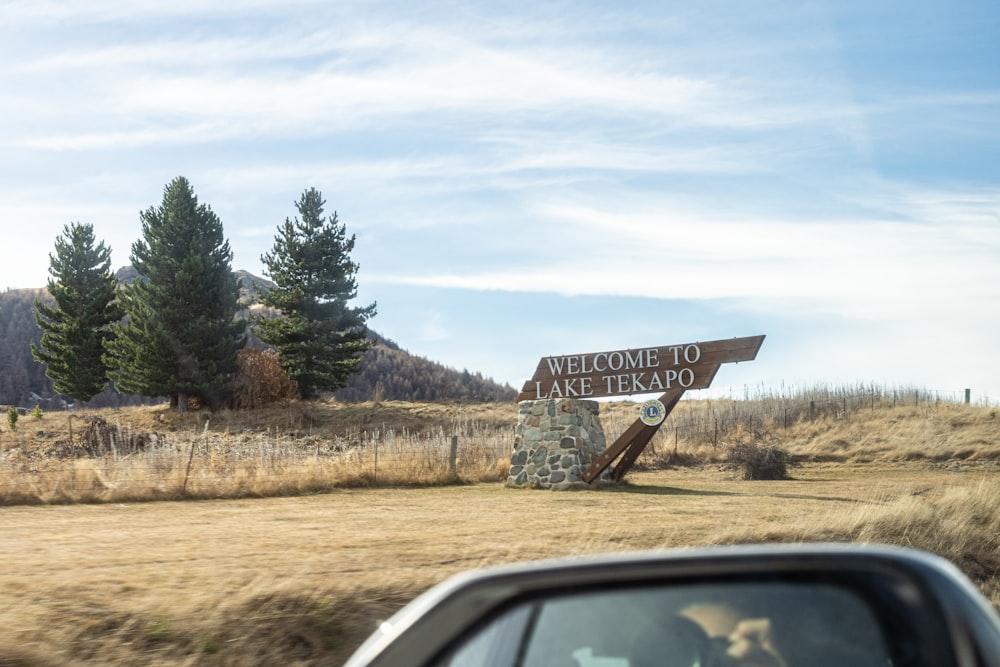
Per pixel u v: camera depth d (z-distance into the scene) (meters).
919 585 2.20
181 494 21.28
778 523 14.75
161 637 7.75
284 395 64.19
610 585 2.66
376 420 58.81
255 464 24.47
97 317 71.75
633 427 26.33
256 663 7.78
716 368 25.84
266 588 8.71
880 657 2.29
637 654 2.66
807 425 45.91
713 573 2.57
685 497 21.97
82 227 72.25
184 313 60.91
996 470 34.19
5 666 6.79
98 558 11.09
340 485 24.84
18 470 21.48
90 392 71.50
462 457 29.61
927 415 46.12
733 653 2.55
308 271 67.00
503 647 2.57
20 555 11.38
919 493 22.67
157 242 61.47
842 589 2.37
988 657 2.02
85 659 7.29
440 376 165.50
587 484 25.83
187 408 61.81
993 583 12.59
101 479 21.28
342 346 67.25
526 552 11.83
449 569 10.41
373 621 8.61
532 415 26.81
